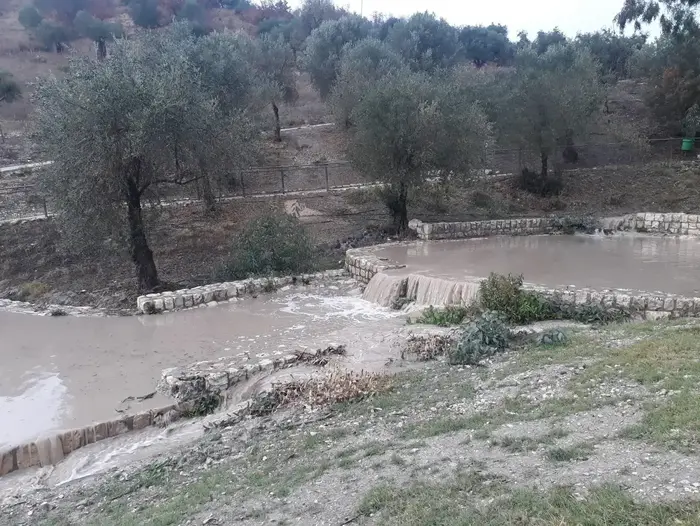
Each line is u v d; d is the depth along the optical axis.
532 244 26.66
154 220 25.14
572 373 10.73
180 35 34.34
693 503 5.41
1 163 34.53
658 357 10.42
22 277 24.58
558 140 33.97
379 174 26.92
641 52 43.78
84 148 19.28
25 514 9.31
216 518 7.41
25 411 12.89
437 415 10.05
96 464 11.23
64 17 63.50
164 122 19.56
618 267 21.52
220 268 23.81
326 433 10.25
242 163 24.22
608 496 5.75
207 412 13.20
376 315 19.28
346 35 47.56
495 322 14.64
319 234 28.39
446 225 27.89
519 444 7.69
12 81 44.72
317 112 48.53
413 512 6.34
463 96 30.08
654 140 38.41
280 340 17.03
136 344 17.00
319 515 6.89
